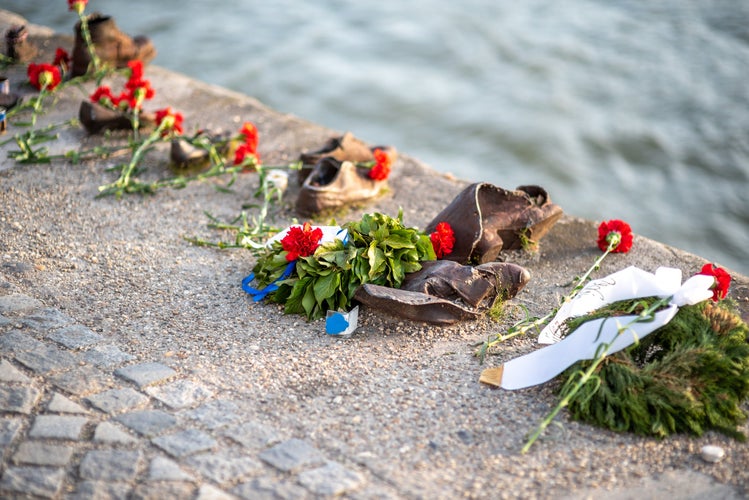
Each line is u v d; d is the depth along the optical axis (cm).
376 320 418
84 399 339
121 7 1281
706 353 343
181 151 579
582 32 1243
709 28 1246
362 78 1113
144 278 452
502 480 304
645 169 952
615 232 490
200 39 1194
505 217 479
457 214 459
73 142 615
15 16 841
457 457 316
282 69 1126
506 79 1120
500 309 424
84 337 387
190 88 718
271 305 432
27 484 288
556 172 941
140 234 503
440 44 1205
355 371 373
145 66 753
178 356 378
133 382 353
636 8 1327
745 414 344
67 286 436
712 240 851
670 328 360
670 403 336
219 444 315
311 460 308
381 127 1016
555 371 359
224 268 471
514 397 356
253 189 575
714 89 1084
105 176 573
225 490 290
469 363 383
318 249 414
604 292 388
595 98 1072
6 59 725
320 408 343
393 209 547
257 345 392
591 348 354
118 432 318
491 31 1237
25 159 577
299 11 1303
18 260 456
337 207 531
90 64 694
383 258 416
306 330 409
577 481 307
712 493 305
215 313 421
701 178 937
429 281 409
